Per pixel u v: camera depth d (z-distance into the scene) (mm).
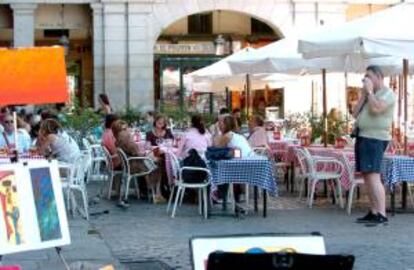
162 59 31406
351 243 10336
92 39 30688
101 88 29094
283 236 4117
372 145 11781
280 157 17531
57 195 6895
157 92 31328
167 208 13766
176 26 31625
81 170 13055
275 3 30250
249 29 32375
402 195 13625
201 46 31766
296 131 21312
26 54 8055
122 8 29094
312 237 4117
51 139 13461
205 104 31469
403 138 15742
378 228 11539
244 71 18203
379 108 11594
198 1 29703
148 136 17562
